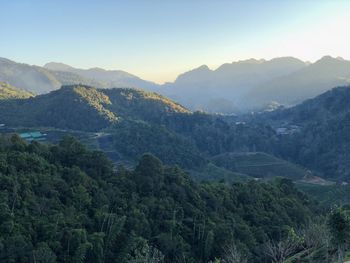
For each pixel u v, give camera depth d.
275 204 88.31
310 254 61.19
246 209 84.62
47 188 66.62
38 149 77.94
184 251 68.81
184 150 198.00
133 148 183.50
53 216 61.22
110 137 196.75
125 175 81.19
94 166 80.06
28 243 55.19
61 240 58.78
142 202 74.19
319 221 78.25
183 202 78.94
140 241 63.06
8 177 64.19
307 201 101.06
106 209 68.38
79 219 64.12
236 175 182.88
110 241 63.59
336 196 130.62
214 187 88.50
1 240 53.34
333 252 57.38
